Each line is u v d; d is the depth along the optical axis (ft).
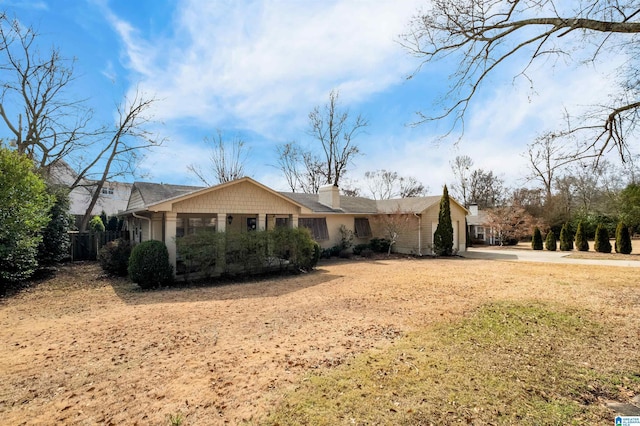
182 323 19.76
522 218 87.20
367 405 10.49
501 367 13.23
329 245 60.23
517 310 21.61
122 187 100.63
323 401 10.75
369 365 13.44
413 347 15.40
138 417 10.09
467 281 33.50
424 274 38.81
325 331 17.98
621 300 24.27
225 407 10.54
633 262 49.55
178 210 34.01
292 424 9.55
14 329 19.25
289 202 42.98
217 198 36.50
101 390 11.82
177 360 14.35
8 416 10.27
